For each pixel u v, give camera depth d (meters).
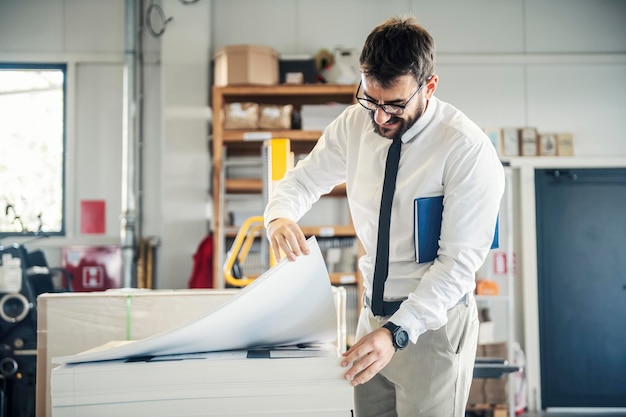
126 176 5.98
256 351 1.64
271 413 1.45
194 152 5.97
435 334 1.75
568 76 6.35
